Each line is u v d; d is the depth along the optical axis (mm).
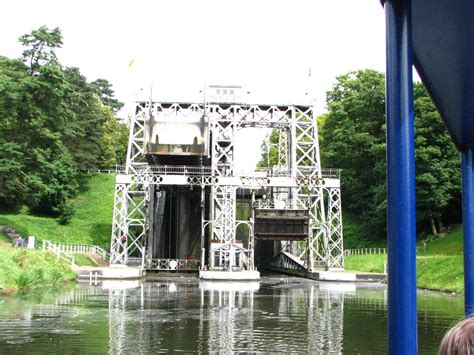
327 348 17078
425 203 63844
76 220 76875
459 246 55250
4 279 34594
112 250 54125
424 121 64312
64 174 75875
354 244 75938
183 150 52344
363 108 78125
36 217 72875
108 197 86188
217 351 16438
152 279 49625
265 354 16078
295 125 59938
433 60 6652
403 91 5109
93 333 19344
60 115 66188
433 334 19797
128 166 57438
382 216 71062
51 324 21297
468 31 5887
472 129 8016
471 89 6926
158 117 52906
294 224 53188
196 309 27078
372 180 77750
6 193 70250
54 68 63625
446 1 5391
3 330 19781
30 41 66500
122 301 30203
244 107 60062
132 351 16266
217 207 59438
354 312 26438
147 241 58188
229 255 52594
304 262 60156
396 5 5191
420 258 49781
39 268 38906
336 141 81188
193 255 63000
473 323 2402
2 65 70250
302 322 22828
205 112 54312
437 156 64438
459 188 63750
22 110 62906
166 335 19188
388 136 5156
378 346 17391
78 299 30922
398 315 4914
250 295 35250
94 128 96438
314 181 54406
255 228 53344
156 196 62562
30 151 62938
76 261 54969
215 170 57000
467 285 8367
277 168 71625
